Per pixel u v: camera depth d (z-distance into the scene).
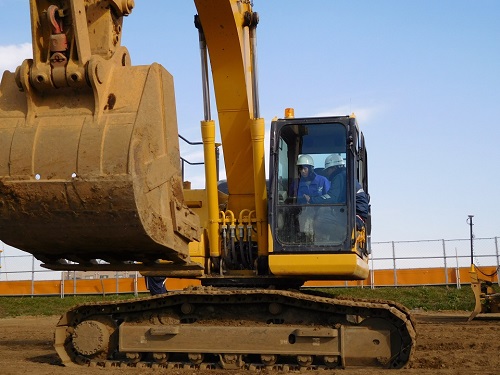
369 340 8.45
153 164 7.00
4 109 7.10
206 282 9.88
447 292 26.59
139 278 31.64
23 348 11.85
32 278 33.69
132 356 8.87
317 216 9.20
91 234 6.98
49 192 6.76
